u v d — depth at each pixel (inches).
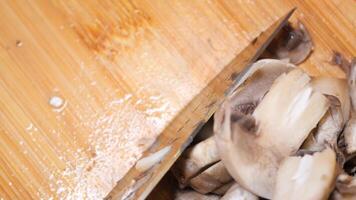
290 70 15.3
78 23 17.0
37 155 16.3
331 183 14.0
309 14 17.5
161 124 16.6
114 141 16.5
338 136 15.0
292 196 14.0
